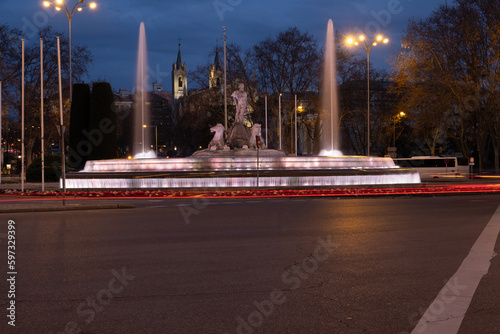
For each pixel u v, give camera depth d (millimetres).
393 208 20828
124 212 19969
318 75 71500
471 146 82438
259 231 14219
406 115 60250
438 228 14469
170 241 12523
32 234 13812
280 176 34906
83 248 11539
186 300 7219
